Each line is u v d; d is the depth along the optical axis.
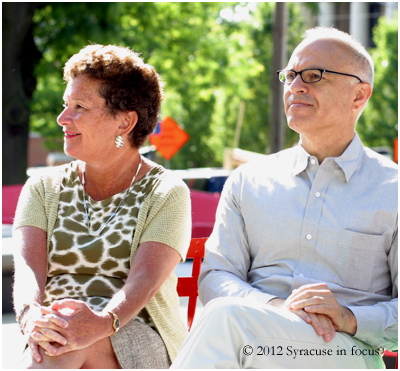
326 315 2.42
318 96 2.74
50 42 12.52
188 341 2.26
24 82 12.43
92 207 2.70
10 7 11.95
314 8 25.70
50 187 2.75
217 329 2.23
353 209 2.70
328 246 2.70
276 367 2.31
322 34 2.82
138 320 2.61
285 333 2.32
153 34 14.55
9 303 5.33
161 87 2.80
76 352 2.30
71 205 2.71
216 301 2.29
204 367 2.20
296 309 2.41
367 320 2.49
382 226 2.67
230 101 24.17
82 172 2.78
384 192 2.70
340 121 2.76
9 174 12.19
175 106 24.84
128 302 2.43
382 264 2.69
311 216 2.73
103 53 2.69
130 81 2.68
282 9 13.29
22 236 2.67
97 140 2.67
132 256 2.63
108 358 2.41
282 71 2.87
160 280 2.56
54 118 17.39
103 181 2.73
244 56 18.75
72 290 2.60
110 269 2.63
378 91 22.08
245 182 2.88
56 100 16.61
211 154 25.30
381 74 22.11
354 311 2.49
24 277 2.55
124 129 2.71
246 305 2.29
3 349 4.14
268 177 2.86
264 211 2.81
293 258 2.76
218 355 2.21
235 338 2.25
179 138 12.27
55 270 2.66
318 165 2.78
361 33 25.73
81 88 2.66
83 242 2.64
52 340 2.26
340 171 2.74
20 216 2.72
